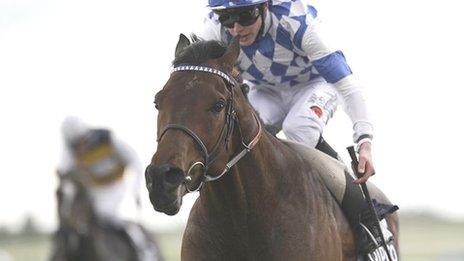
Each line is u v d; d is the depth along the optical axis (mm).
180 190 7453
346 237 8867
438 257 34125
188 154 7500
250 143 8102
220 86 7789
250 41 9086
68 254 13875
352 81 9164
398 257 9727
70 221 13836
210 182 8164
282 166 8430
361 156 8906
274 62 9391
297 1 9117
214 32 9219
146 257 14484
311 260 8266
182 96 7660
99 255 13859
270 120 10016
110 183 14992
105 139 15109
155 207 7395
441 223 63812
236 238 8258
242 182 8164
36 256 35625
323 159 9070
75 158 15102
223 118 7766
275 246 8234
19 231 44469
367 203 9039
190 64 7875
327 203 8758
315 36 9047
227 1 8742
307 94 9766
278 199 8305
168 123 7574
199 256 8414
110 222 14484
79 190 14086
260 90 10164
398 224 10016
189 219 8609
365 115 9086
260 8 8938
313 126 9508
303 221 8336
